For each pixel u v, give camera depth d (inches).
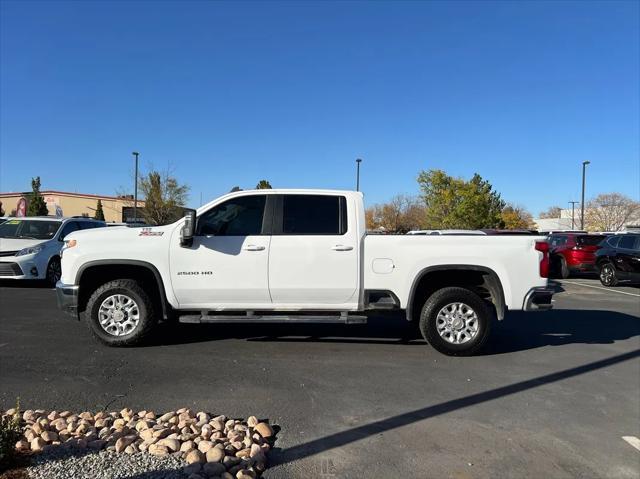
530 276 262.8
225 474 133.3
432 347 272.7
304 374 228.1
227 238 262.5
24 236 533.3
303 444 160.4
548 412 190.7
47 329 305.7
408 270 261.4
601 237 699.4
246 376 223.9
